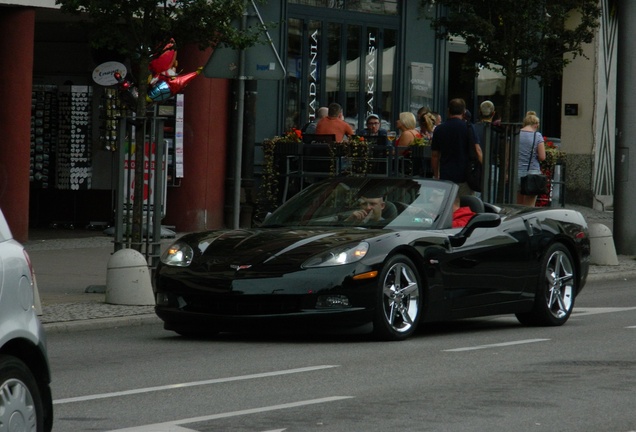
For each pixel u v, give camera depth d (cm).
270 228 1850
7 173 2961
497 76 4403
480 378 1419
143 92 2223
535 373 1459
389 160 3359
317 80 3781
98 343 1727
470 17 3067
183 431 1105
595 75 4734
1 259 903
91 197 3475
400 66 4025
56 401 1258
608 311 2184
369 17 3922
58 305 2048
